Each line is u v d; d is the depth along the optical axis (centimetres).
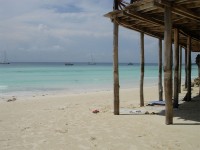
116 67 1077
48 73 5878
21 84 3122
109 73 5941
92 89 2578
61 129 888
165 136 761
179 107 1241
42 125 953
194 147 666
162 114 1071
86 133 829
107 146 701
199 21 962
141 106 1320
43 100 1673
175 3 819
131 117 1029
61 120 1027
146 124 904
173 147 671
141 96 1327
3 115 1159
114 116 1064
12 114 1181
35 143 746
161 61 1445
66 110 1261
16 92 2300
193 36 1385
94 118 1043
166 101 877
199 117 991
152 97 1758
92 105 1423
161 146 682
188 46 1374
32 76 4719
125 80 3869
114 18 1038
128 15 970
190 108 1207
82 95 1973
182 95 1745
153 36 1388
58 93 2212
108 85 3023
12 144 742
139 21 1091
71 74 5466
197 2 806
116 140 747
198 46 2050
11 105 1460
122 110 1191
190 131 800
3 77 4403
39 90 2480
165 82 865
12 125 964
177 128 836
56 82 3431
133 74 5588
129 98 1728
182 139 729
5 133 855
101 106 1377
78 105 1431
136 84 3195
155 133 794
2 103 1546
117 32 1052
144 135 780
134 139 748
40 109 1310
